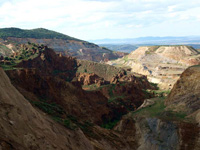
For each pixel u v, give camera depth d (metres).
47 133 20.11
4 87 19.50
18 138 14.43
